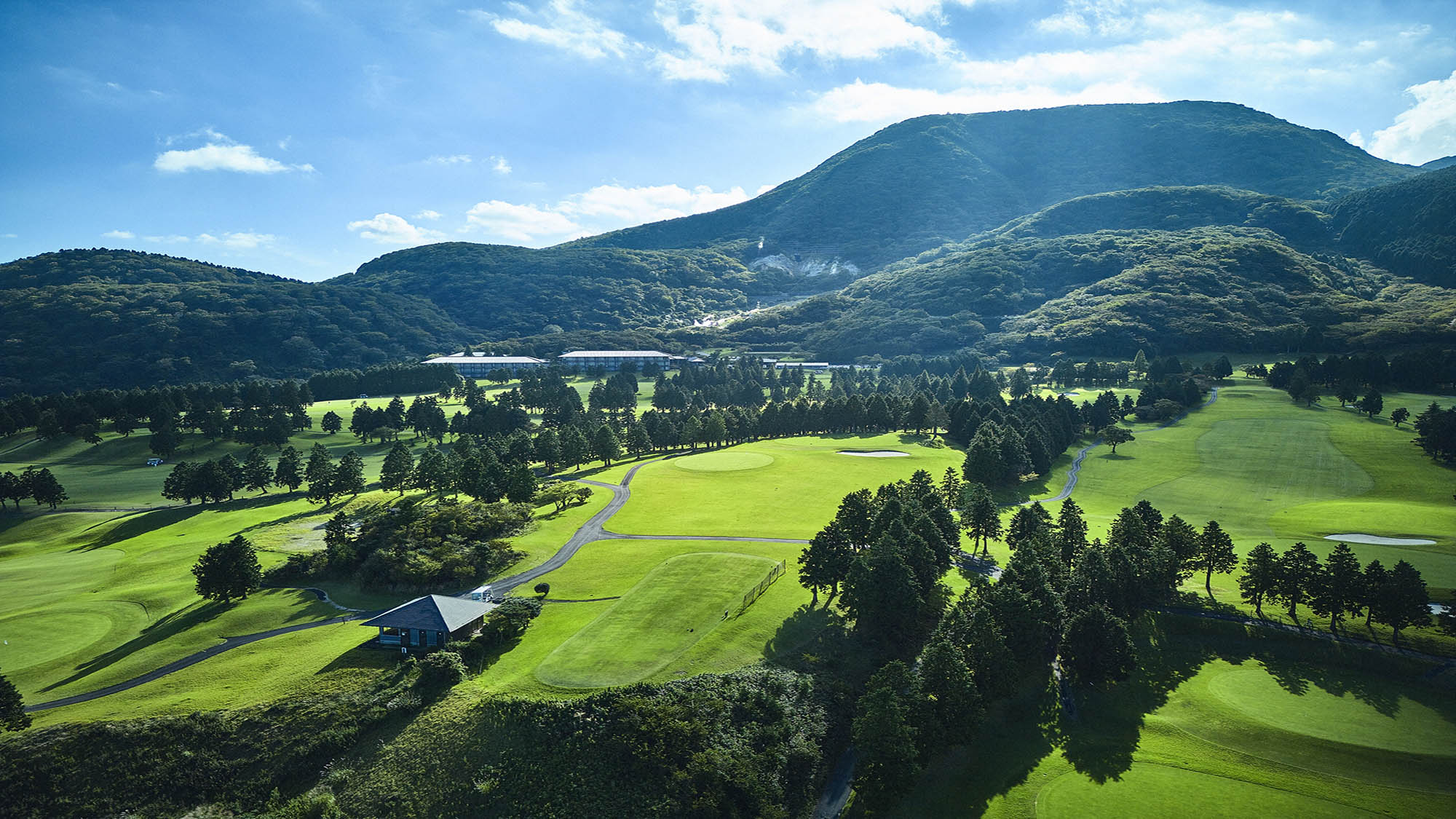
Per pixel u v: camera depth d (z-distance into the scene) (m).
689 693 64.12
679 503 130.75
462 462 139.88
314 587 93.56
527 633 77.25
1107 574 78.75
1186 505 129.88
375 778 57.88
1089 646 71.00
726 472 155.12
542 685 64.81
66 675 72.88
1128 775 60.03
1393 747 60.44
